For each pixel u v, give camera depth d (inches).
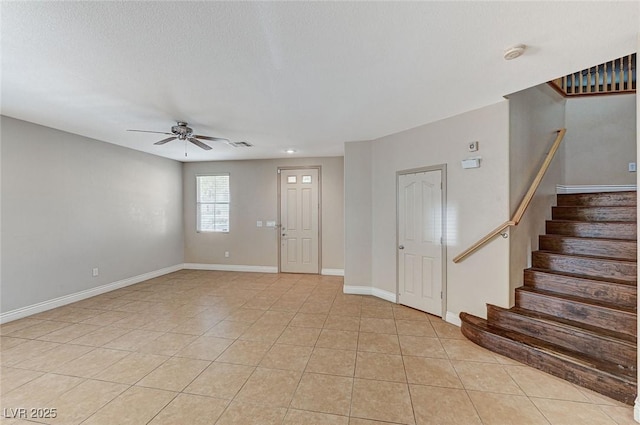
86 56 84.0
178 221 261.4
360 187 188.2
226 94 113.0
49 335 127.6
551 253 128.3
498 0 61.7
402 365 103.3
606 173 169.9
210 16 66.3
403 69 93.2
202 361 106.3
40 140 155.3
